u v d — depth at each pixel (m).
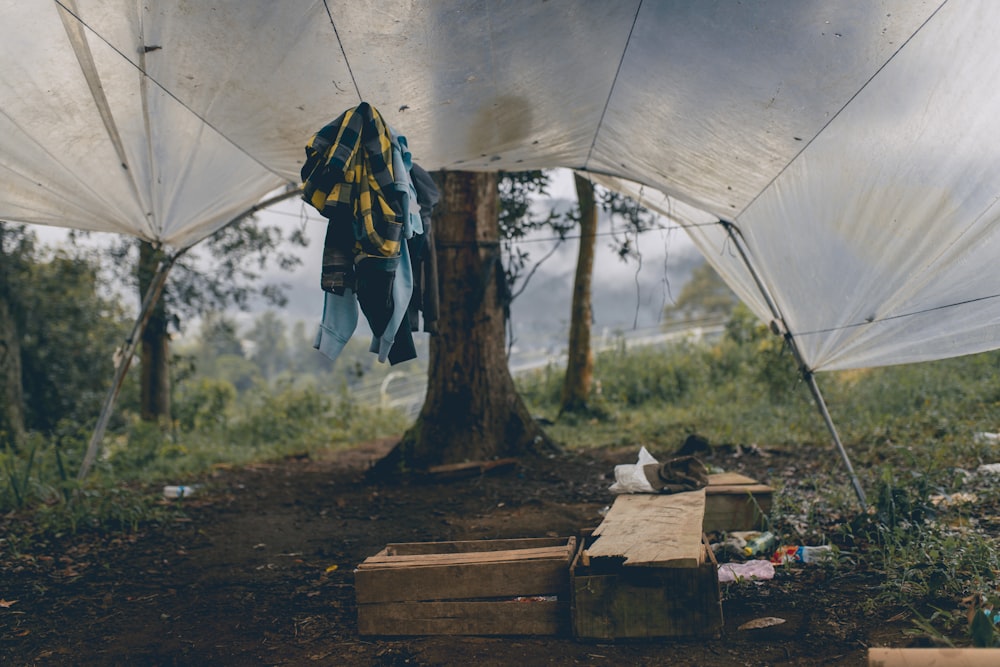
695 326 18.95
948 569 4.11
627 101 4.91
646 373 14.36
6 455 8.73
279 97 4.73
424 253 4.69
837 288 5.11
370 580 3.97
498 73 4.59
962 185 4.18
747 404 11.74
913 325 4.89
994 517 5.17
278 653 3.93
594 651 3.65
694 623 3.68
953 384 9.91
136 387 17.81
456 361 9.02
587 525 6.20
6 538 6.25
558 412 12.93
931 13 3.56
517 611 3.86
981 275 4.41
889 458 7.55
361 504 7.59
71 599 4.89
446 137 5.44
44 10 3.96
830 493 6.15
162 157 5.38
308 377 23.47
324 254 3.84
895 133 4.21
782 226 5.32
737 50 4.07
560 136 5.58
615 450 9.75
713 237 6.61
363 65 4.41
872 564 4.57
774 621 3.89
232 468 10.41
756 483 5.31
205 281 15.19
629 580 3.72
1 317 13.30
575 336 12.52
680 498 4.63
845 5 3.59
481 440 8.93
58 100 4.67
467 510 7.08
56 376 16.67
